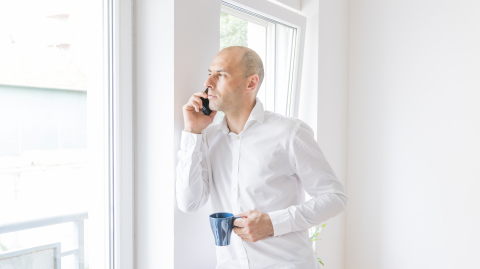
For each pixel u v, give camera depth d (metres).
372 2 2.57
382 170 2.54
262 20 2.08
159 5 1.49
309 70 2.33
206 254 1.61
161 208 1.51
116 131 1.53
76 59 1.45
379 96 2.55
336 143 2.57
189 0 1.49
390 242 2.51
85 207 1.50
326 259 2.51
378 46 2.54
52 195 1.39
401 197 2.46
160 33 1.49
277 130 1.32
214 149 1.44
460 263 2.23
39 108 1.35
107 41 1.53
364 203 2.64
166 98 1.47
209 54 1.61
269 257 1.30
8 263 1.28
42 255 1.37
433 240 2.33
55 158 1.40
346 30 2.64
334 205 1.28
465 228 2.21
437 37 2.29
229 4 1.80
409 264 2.43
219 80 1.30
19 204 1.30
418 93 2.37
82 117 1.48
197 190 1.38
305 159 1.30
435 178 2.31
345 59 2.64
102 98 1.54
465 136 2.20
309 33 2.32
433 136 2.32
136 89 1.61
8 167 1.27
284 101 2.33
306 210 1.25
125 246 1.57
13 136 1.28
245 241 1.31
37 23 1.33
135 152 1.62
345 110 2.67
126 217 1.58
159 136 1.51
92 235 1.53
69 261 1.46
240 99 1.32
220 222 1.19
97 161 1.53
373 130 2.58
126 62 1.55
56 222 1.41
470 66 2.18
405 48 2.42
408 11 2.40
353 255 2.70
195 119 1.37
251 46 2.06
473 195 2.18
